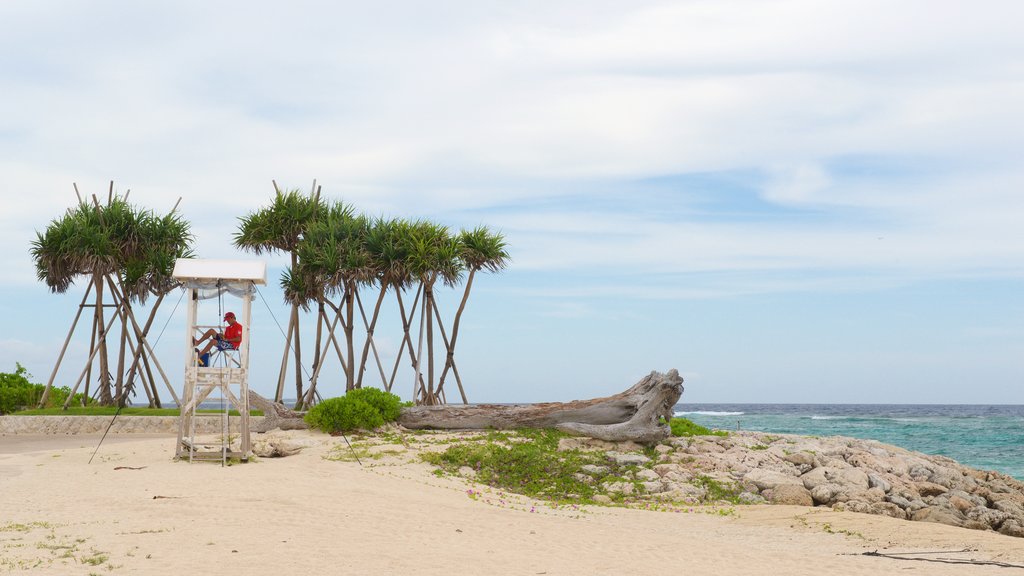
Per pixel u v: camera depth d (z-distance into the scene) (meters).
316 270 37.00
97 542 11.20
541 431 24.86
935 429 68.62
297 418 26.70
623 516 17.14
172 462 20.89
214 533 11.98
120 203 38.53
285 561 10.34
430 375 37.22
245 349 21.77
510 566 10.78
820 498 20.00
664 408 25.12
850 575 11.09
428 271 36.38
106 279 38.72
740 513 17.95
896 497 20.61
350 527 12.91
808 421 85.31
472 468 21.39
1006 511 21.38
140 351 39.00
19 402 39.00
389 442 23.69
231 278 21.27
